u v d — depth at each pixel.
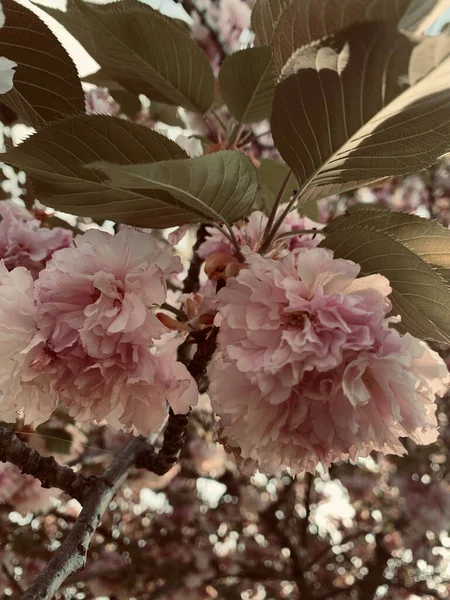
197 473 0.71
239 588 0.81
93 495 0.18
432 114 0.14
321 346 0.14
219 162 0.14
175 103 0.28
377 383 0.15
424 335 0.18
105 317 0.15
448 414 0.72
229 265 0.18
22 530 0.50
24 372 0.15
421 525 0.81
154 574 0.67
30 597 0.13
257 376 0.14
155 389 0.16
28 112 0.21
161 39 0.23
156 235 0.32
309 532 0.95
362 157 0.16
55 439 0.23
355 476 0.88
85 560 0.15
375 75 0.13
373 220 0.18
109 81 0.31
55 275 0.15
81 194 0.17
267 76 0.24
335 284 0.15
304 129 0.16
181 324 0.18
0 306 0.15
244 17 0.31
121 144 0.15
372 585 0.81
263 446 0.16
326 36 0.13
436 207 0.80
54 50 0.19
